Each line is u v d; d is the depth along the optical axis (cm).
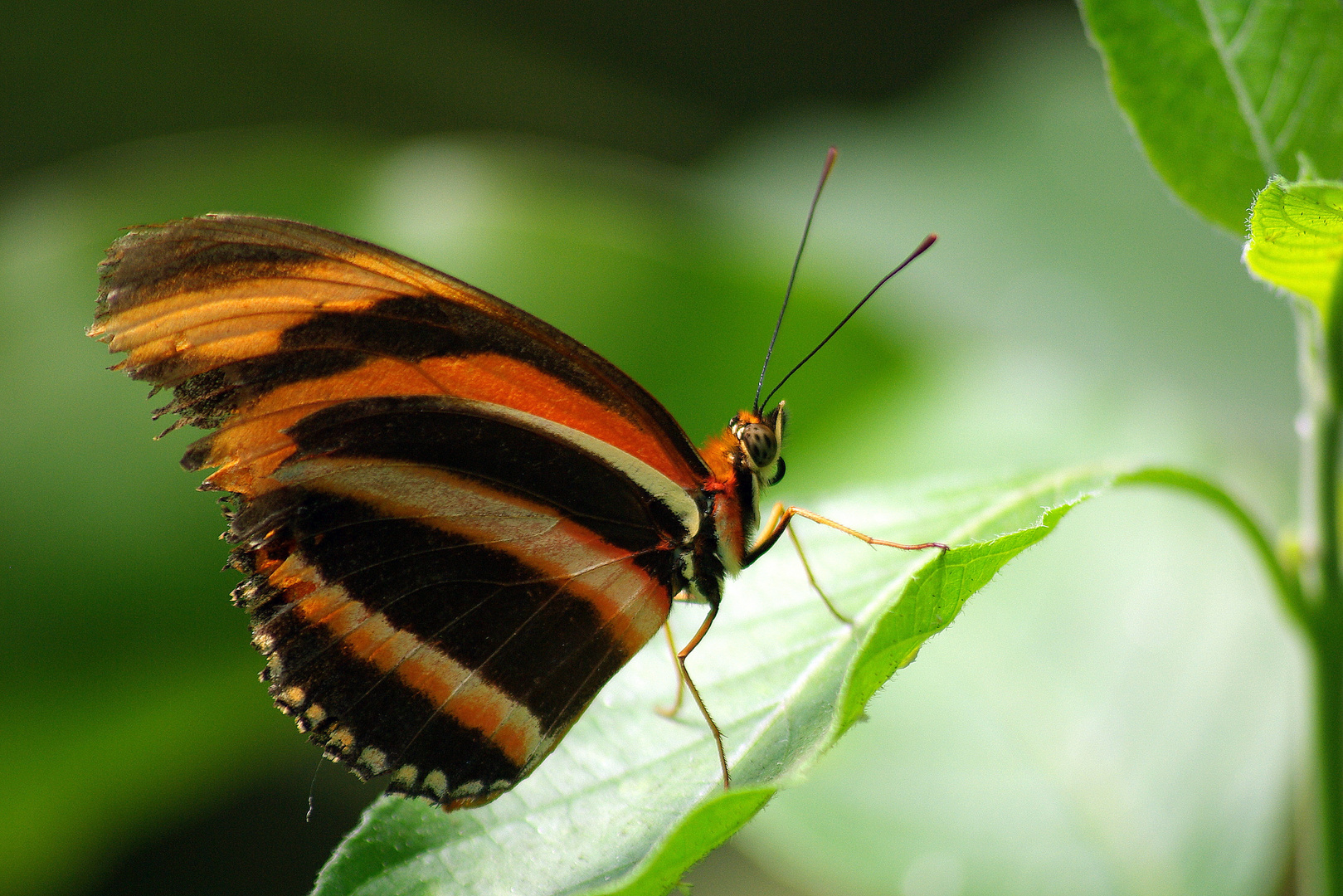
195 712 53
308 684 48
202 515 54
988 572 46
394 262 48
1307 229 46
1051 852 50
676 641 48
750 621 48
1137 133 48
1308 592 48
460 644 48
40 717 53
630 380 49
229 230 47
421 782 48
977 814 50
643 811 47
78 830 54
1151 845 50
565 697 48
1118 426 54
